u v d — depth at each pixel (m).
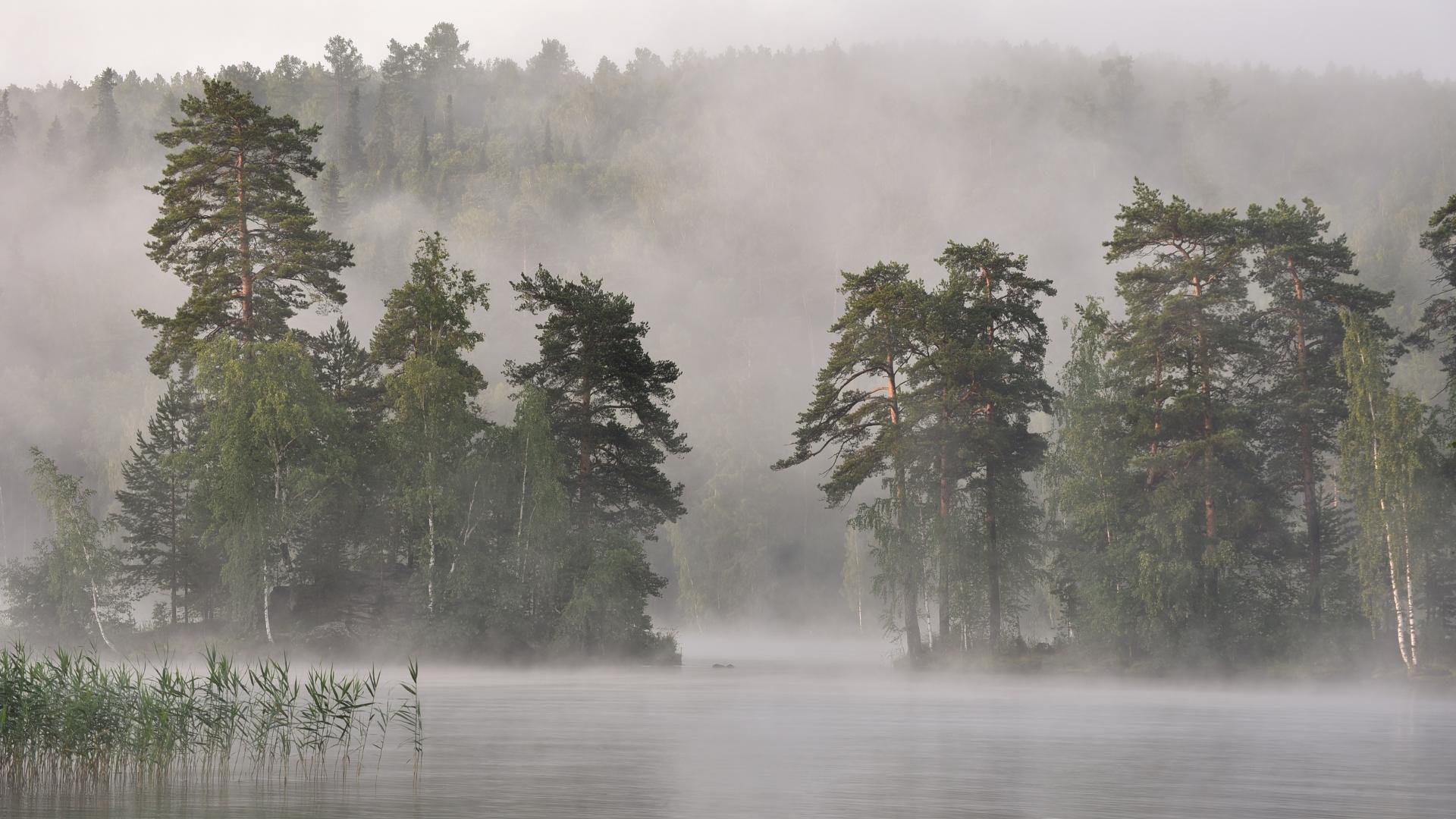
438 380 110.06
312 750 46.66
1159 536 99.00
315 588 111.94
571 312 118.50
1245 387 110.44
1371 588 93.88
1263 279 108.25
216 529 106.06
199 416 126.94
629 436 120.56
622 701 74.38
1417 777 41.34
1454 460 97.44
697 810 33.53
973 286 112.94
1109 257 110.31
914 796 36.28
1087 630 103.50
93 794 35.84
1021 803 35.19
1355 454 96.12
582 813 32.84
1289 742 52.88
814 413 111.19
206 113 113.69
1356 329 97.69
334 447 108.25
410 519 107.50
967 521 106.38
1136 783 39.56
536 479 110.12
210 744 42.31
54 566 109.75
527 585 111.75
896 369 111.38
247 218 113.69
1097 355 112.88
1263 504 102.56
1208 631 99.00
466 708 68.56
